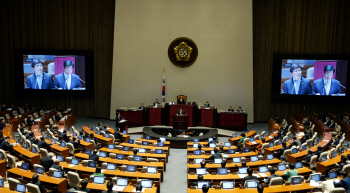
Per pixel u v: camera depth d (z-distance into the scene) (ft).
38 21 73.15
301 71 68.90
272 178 26.04
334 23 69.72
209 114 64.80
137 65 71.46
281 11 70.74
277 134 49.49
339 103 69.31
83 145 42.01
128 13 70.38
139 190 25.36
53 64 71.56
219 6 69.41
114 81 72.08
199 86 71.31
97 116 75.36
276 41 71.36
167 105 64.85
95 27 72.59
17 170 29.17
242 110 70.90
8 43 74.02
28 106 75.25
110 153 35.35
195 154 38.58
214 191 25.35
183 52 69.97
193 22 69.97
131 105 72.33
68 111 70.59
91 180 27.55
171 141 52.03
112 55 73.00
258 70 72.38
